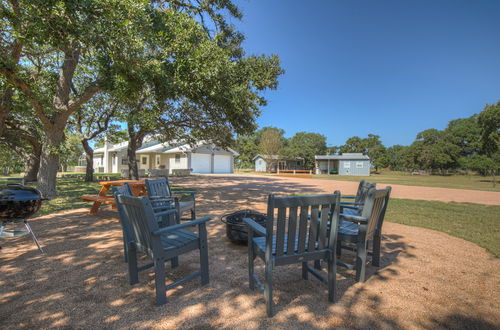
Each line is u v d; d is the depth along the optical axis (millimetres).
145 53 5695
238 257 3055
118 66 5250
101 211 5711
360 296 2168
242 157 47438
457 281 2477
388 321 1813
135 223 2148
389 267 2824
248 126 7957
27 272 2561
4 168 23609
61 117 7301
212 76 5816
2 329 1664
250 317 1843
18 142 13156
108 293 2162
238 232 3385
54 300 2041
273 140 36844
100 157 29297
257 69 8383
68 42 4594
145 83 6434
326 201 1970
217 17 8672
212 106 7500
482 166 27000
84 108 12039
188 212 5812
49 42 4359
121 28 4477
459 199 8812
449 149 38688
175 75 5680
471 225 4805
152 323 1754
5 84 5590
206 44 5949
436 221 5137
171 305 1993
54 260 2883
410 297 2158
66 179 15438
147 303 2012
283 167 41656
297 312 1916
